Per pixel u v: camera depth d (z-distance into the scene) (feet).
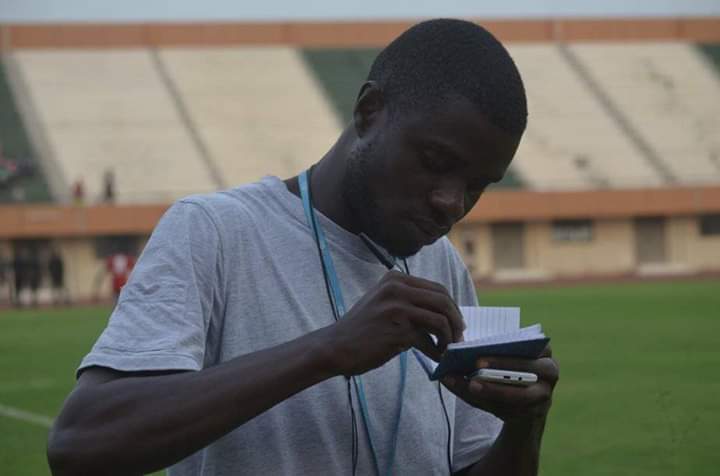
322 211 10.21
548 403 9.25
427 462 10.19
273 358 8.50
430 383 10.42
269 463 9.56
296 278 9.93
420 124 9.11
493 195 175.73
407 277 8.76
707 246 185.88
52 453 8.54
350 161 9.68
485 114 8.99
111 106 198.29
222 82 208.95
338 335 8.51
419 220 9.32
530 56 223.51
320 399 9.73
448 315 8.68
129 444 8.35
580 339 71.51
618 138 200.23
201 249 9.66
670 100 211.41
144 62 212.64
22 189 173.68
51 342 81.10
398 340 8.55
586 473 30.78
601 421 39.34
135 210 165.17
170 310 9.26
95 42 214.28
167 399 8.42
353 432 9.78
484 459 10.66
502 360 8.77
